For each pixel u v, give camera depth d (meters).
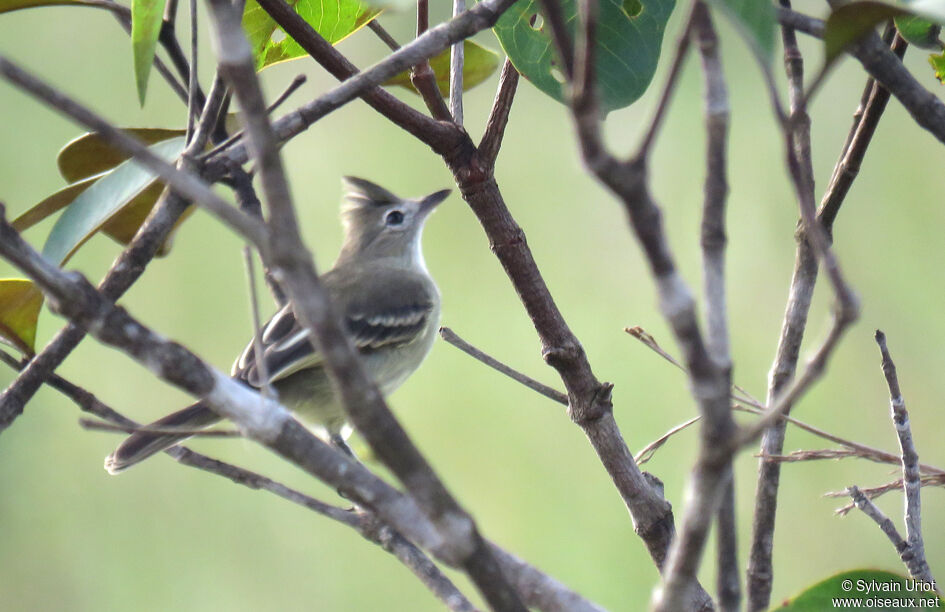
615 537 12.22
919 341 12.13
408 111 5.62
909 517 5.00
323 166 14.48
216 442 13.05
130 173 5.28
